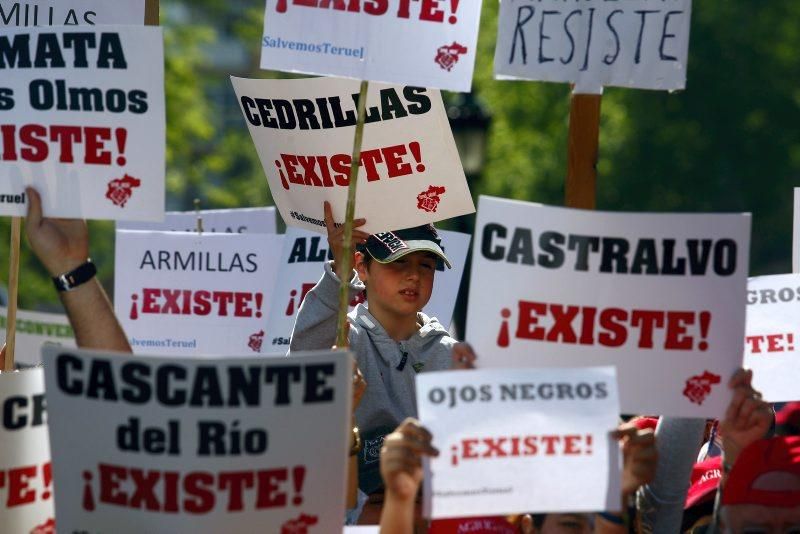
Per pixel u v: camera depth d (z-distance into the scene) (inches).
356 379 215.6
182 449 170.6
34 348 346.3
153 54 213.2
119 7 259.0
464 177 252.4
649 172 999.6
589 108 213.8
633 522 199.2
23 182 214.8
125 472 172.1
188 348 317.7
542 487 173.8
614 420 174.9
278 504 171.6
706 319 187.8
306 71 220.1
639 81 212.1
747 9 1007.6
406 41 219.6
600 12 213.2
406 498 172.2
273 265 317.7
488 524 207.3
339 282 251.9
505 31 216.2
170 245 320.2
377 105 250.7
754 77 1003.3
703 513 236.1
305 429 171.5
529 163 1008.2
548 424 174.4
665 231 187.6
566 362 188.7
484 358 188.5
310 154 254.4
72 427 173.3
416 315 262.4
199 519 170.6
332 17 220.1
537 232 188.5
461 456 173.0
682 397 188.5
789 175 1015.0
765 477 183.0
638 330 188.5
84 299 205.9
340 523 172.6
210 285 318.3
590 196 213.6
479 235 189.2
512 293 188.7
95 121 213.9
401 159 251.9
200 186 1033.5
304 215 258.1
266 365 170.6
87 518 173.5
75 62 214.4
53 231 210.2
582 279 188.5
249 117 259.3
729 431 188.9
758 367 253.6
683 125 999.6
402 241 252.7
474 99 598.5
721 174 1021.8
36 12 259.9
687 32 210.7
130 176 213.6
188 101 962.7
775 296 254.4
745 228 186.9
